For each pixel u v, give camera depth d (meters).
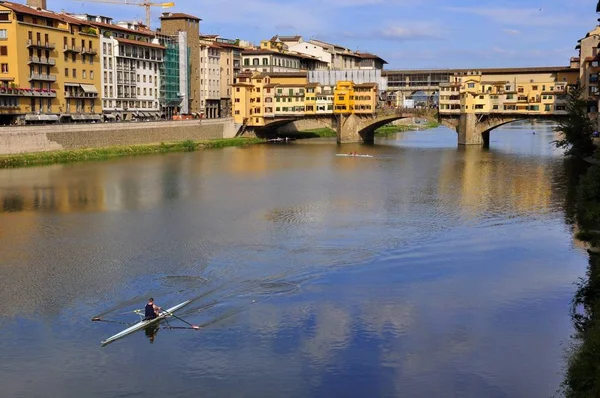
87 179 93.81
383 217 69.69
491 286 46.62
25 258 53.25
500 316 41.03
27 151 111.62
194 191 85.50
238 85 175.25
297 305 42.91
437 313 41.56
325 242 58.91
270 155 134.50
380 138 193.88
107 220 67.06
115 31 154.12
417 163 120.81
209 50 195.00
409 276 49.00
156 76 169.62
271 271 50.16
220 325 39.72
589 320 40.00
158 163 115.69
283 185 91.88
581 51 160.88
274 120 179.12
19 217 67.81
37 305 42.91
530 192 85.88
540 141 181.75
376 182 95.50
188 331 38.84
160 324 39.84
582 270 50.19
